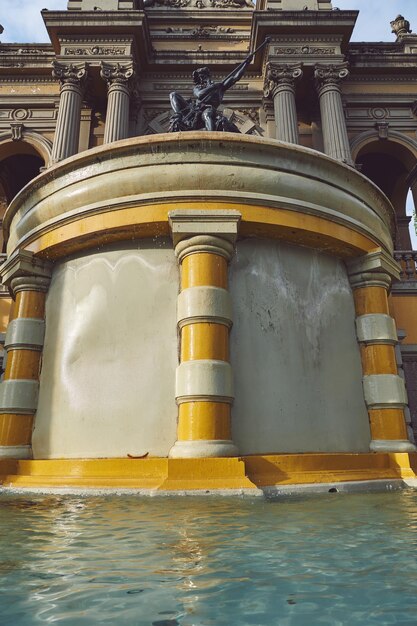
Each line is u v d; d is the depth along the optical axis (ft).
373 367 17.74
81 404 15.60
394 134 74.49
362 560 6.16
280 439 14.87
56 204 17.70
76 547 6.82
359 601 4.82
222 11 82.94
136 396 15.03
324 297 17.90
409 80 76.74
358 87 76.18
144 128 75.20
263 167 16.48
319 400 16.17
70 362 16.43
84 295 17.13
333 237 17.33
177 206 15.87
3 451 15.74
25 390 16.60
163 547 6.80
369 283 18.72
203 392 13.48
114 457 14.46
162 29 82.48
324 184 17.62
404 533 7.66
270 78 69.21
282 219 16.26
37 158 84.64
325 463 14.49
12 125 73.92
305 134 74.28
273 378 15.48
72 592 5.08
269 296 16.53
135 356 15.53
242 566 5.92
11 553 6.53
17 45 76.95
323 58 69.92
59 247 17.56
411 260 47.83
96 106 75.31
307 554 6.45
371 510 9.91
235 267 16.33
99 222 16.38
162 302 15.97
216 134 16.20
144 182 16.15
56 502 11.09
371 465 15.56
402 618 4.39
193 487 11.93
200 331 14.26
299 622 4.30
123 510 9.80
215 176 16.05
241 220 15.74
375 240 19.21
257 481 12.81
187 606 4.70
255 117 75.00
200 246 15.20
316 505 10.59
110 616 4.46
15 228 20.39
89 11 69.56
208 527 8.12
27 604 4.75
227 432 13.53
